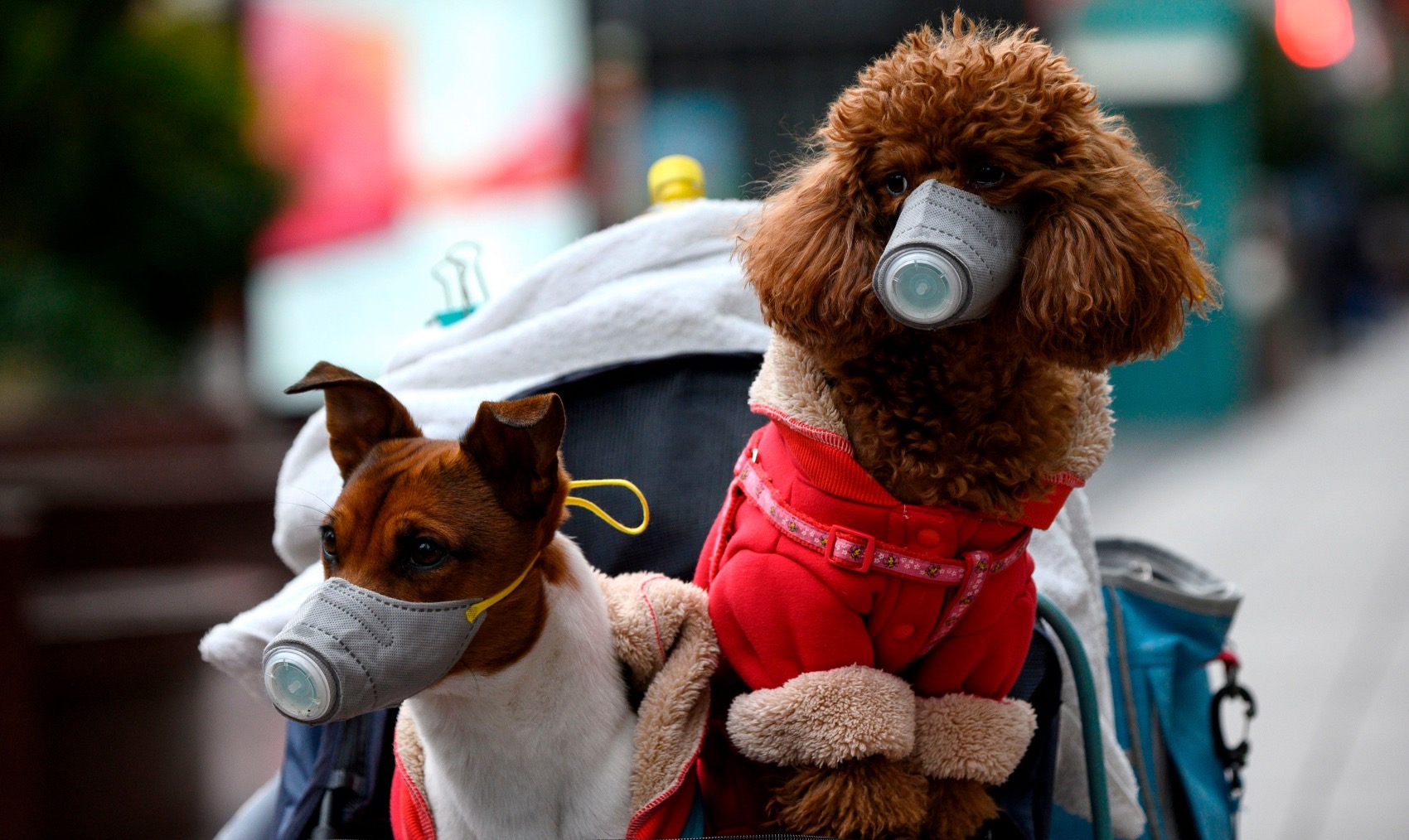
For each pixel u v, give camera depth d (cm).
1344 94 3462
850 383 209
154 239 940
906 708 209
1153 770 283
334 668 179
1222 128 1579
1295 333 2186
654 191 314
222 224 947
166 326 991
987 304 191
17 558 510
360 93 1008
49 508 666
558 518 204
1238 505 1084
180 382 968
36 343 892
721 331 269
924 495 208
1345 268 3055
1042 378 212
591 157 1052
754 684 215
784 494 214
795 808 211
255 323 999
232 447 823
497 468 196
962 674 220
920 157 195
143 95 918
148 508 683
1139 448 1416
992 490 210
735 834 217
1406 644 713
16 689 506
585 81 1051
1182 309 200
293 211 988
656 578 227
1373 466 1272
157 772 584
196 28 979
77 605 657
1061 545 276
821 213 205
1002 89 194
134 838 532
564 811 209
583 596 214
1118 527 1001
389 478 196
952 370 204
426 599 190
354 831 238
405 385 278
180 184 932
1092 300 187
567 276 278
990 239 188
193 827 547
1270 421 1622
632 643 216
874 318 199
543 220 1044
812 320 203
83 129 906
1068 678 264
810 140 227
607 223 1063
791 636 211
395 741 228
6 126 895
